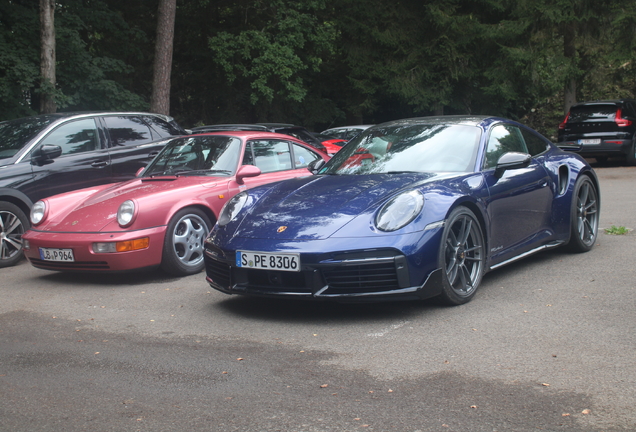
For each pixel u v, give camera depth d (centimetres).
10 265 635
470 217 405
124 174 746
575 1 2047
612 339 317
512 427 223
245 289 384
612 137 1437
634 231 646
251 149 617
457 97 2441
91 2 1838
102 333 368
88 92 1650
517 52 2142
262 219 399
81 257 500
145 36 1980
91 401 261
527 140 525
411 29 2317
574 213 534
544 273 480
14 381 288
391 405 246
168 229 519
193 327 373
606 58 2167
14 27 1534
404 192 386
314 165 515
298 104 2478
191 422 237
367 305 407
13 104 1484
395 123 521
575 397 247
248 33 2041
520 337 326
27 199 656
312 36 2161
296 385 271
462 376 274
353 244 358
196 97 2478
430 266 369
